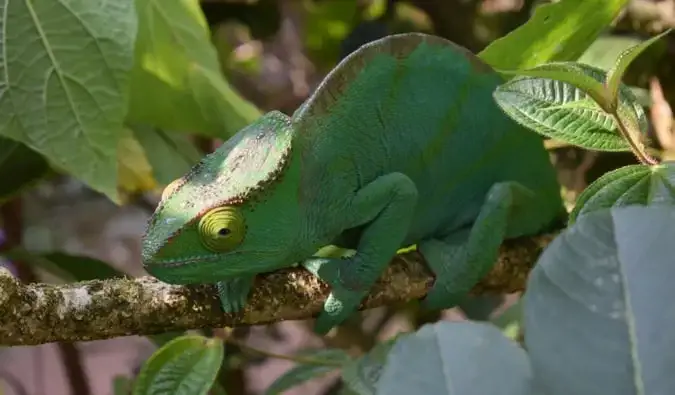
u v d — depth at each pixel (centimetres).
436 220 53
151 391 48
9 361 123
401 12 90
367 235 50
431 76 50
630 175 43
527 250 55
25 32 50
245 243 46
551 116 46
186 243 45
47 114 51
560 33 55
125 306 46
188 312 47
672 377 34
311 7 91
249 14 88
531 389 35
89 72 51
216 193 45
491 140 52
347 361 52
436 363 37
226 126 66
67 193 104
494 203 52
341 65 48
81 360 92
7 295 44
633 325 35
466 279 52
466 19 81
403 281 52
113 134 51
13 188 61
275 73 103
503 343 37
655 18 66
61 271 67
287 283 49
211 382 48
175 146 70
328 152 48
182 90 65
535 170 54
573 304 35
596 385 35
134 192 80
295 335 112
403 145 50
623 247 36
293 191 47
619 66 43
